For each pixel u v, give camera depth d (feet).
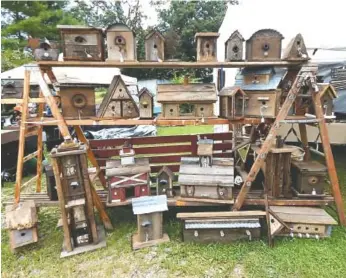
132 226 8.89
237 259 7.02
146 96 8.11
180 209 9.64
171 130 25.71
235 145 11.19
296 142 16.07
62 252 7.56
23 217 7.59
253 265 6.76
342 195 10.55
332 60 15.92
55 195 8.61
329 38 15.72
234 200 8.46
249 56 8.17
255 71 8.30
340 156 16.19
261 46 8.00
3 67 29.01
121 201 8.58
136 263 7.07
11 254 7.58
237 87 8.11
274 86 7.97
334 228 8.30
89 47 7.48
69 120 7.73
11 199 10.00
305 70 7.67
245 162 9.73
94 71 21.90
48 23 43.80
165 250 7.51
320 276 6.31
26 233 7.72
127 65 7.59
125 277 6.63
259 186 9.55
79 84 7.92
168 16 47.78
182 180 8.32
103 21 54.85
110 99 8.01
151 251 7.50
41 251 7.68
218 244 7.64
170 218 9.16
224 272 6.60
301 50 7.80
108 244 7.95
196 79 26.45
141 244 7.73
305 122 7.95
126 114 8.12
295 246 7.41
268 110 8.07
